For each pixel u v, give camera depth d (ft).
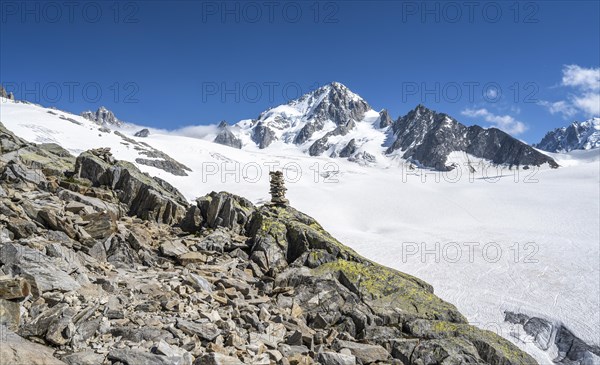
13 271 44.21
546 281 226.79
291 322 57.31
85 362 34.63
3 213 60.70
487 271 247.09
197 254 74.69
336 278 75.51
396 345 61.93
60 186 90.68
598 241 312.71
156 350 37.52
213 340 43.70
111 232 69.72
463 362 60.34
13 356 31.17
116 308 45.88
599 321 172.96
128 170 100.22
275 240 85.92
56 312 39.45
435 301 74.08
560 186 588.50
